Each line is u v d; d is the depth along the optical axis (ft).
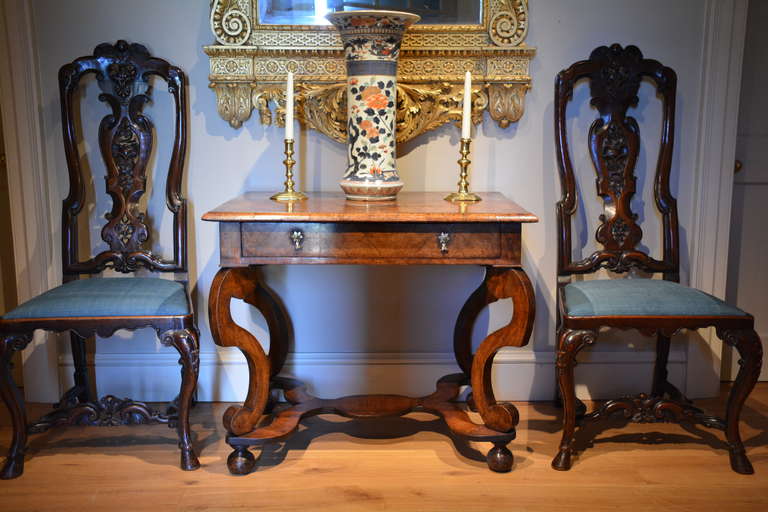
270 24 7.60
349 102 7.00
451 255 6.38
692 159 8.10
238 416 6.57
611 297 6.70
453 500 6.15
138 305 6.58
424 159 7.95
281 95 7.73
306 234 6.34
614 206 7.74
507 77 7.67
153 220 8.02
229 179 7.98
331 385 8.32
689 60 7.89
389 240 6.35
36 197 7.91
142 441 7.33
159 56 7.73
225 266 6.41
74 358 7.87
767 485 6.40
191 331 6.64
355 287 8.19
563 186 7.65
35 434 7.46
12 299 9.12
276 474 6.62
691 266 8.27
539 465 6.79
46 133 7.88
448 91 7.75
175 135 7.63
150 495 6.22
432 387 8.32
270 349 7.95
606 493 6.26
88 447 7.18
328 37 7.62
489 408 6.62
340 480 6.51
